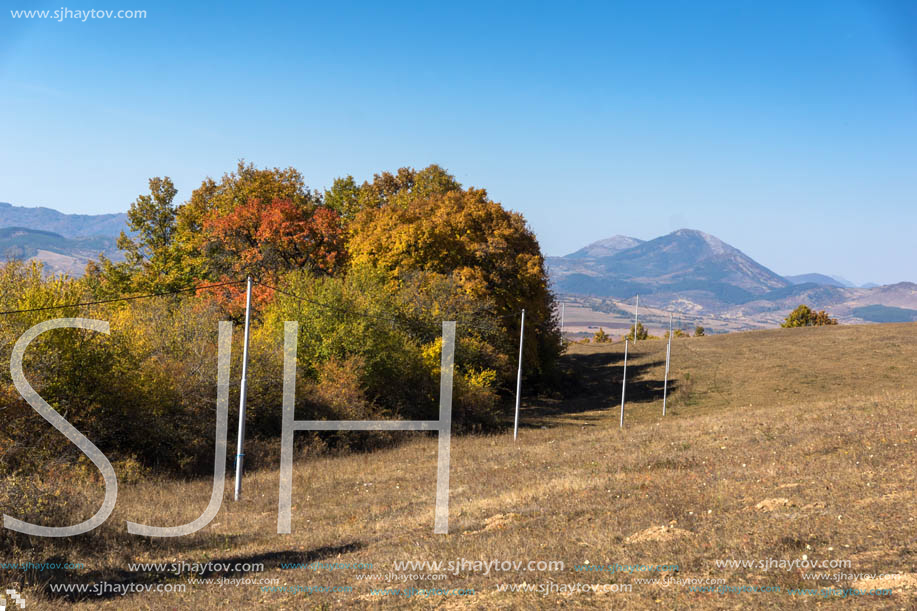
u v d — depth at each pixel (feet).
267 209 171.32
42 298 79.10
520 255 176.65
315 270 165.58
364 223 183.21
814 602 27.02
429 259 166.81
